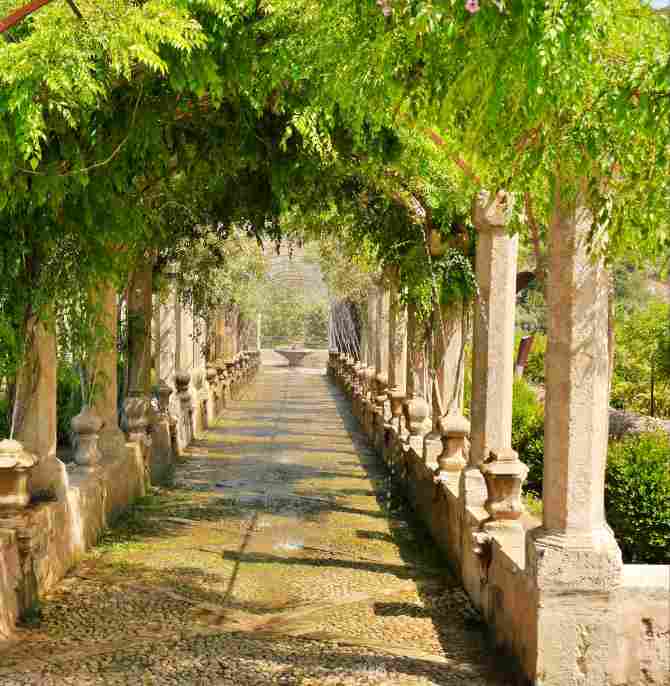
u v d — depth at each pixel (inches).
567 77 99.2
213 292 453.1
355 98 143.3
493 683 158.6
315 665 167.6
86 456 271.1
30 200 178.7
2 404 285.3
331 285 627.5
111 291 285.7
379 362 510.6
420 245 282.2
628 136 109.6
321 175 250.2
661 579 145.3
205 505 329.4
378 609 205.2
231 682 158.6
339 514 319.3
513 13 95.0
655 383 515.2
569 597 144.0
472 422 224.5
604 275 142.4
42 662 167.3
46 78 142.7
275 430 593.3
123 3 148.6
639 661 144.3
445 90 113.7
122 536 273.7
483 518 201.8
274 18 163.3
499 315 217.5
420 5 95.0
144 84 174.4
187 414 502.0
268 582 227.3
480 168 139.9
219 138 224.7
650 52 100.8
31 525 199.3
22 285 198.2
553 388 145.9
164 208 293.6
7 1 145.3
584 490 144.3
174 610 201.5
